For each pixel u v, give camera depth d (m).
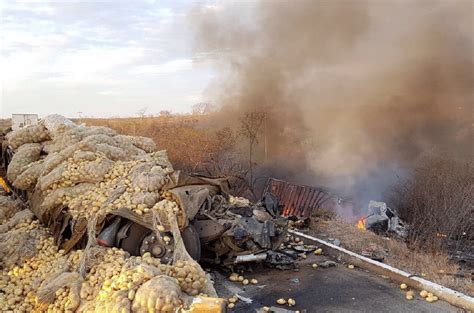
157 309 3.85
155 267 4.55
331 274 6.53
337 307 5.32
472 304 5.19
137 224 5.30
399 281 6.19
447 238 10.62
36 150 7.38
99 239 5.13
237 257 6.32
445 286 5.93
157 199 5.57
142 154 7.26
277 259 7.01
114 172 6.13
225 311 3.98
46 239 5.81
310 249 7.75
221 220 6.23
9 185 8.59
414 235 10.28
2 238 5.87
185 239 5.53
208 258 6.43
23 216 6.46
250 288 5.98
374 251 7.80
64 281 4.59
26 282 5.05
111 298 4.08
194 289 4.45
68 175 5.97
